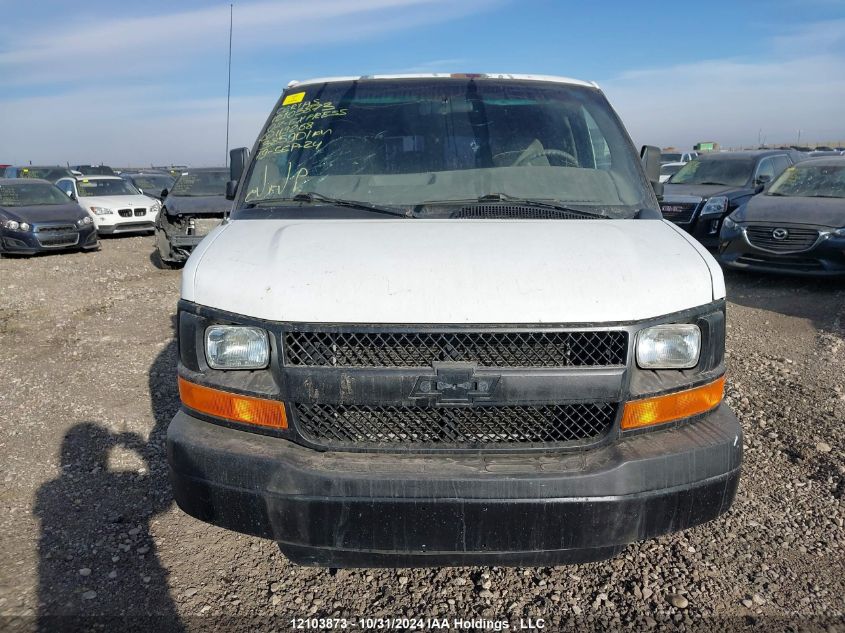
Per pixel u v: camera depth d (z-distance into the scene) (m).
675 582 2.87
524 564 2.39
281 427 2.36
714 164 12.52
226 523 2.35
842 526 3.25
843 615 2.66
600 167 3.43
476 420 2.35
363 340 2.30
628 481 2.27
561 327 2.29
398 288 2.34
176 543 3.17
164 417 4.63
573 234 2.74
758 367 5.54
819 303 7.87
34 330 7.25
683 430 2.45
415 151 3.42
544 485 2.23
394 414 2.35
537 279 2.38
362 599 2.79
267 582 2.90
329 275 2.40
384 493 2.23
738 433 2.46
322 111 3.59
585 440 2.36
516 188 3.27
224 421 2.43
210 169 12.65
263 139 3.59
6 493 3.62
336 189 3.28
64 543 3.16
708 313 2.47
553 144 3.46
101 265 12.38
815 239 8.36
